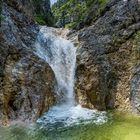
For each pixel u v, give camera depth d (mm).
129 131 12703
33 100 14750
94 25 20438
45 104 15648
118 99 16359
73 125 13750
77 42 20766
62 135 12359
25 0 23547
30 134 12391
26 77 15195
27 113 14250
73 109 16734
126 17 18250
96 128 13219
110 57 17484
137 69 16125
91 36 19703
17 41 16797
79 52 19266
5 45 15406
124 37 17656
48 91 16266
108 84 16875
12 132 12547
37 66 16172
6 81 14320
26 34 19047
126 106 15844
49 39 21188
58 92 17781
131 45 17109
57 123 14023
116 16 18844
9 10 18328
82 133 12594
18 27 18422
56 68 19484
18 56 15883
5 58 14961
